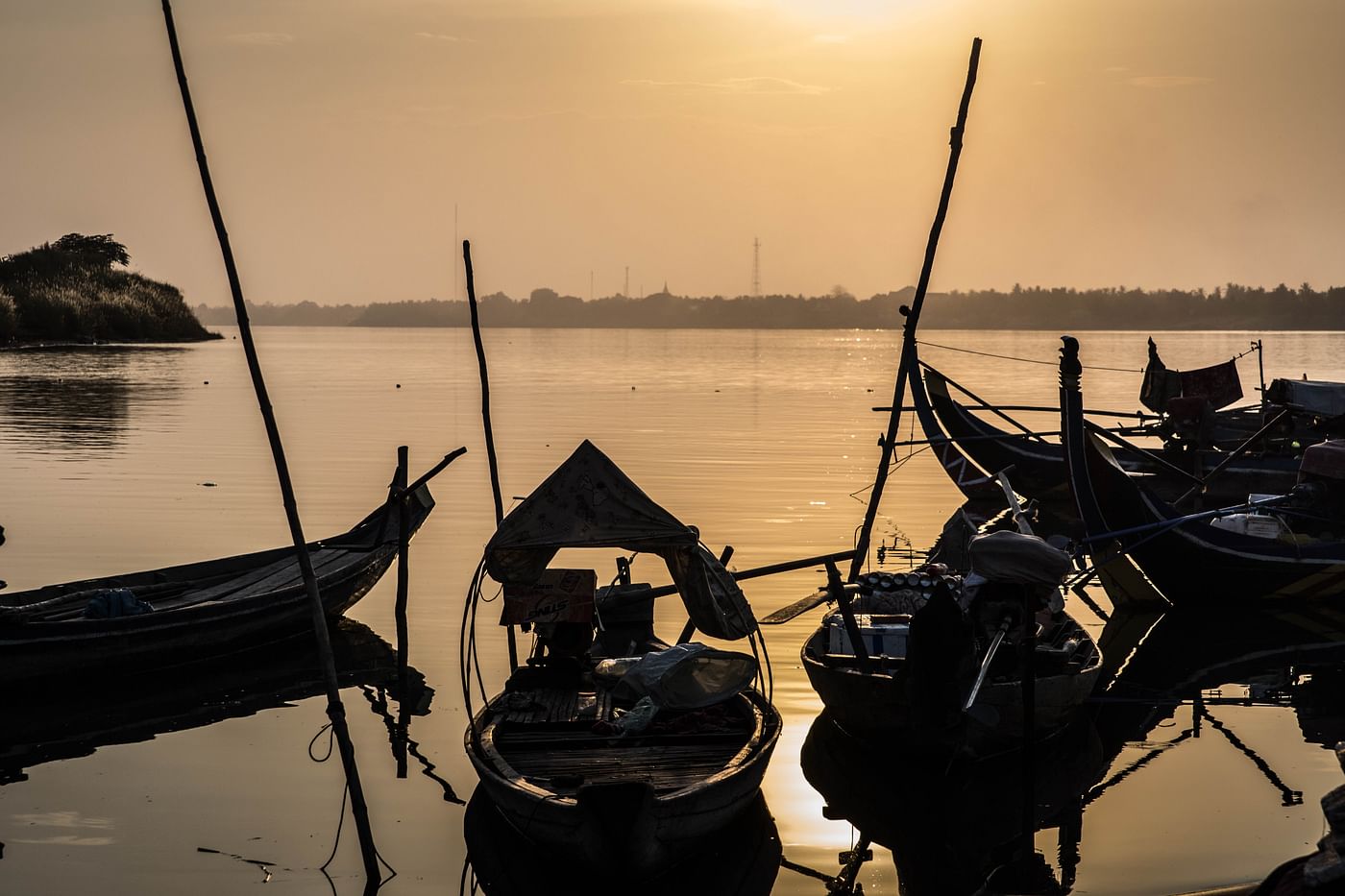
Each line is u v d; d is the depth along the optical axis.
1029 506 17.16
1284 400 23.56
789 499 26.86
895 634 12.95
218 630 14.72
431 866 9.76
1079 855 9.98
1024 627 11.69
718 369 85.50
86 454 32.69
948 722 11.12
